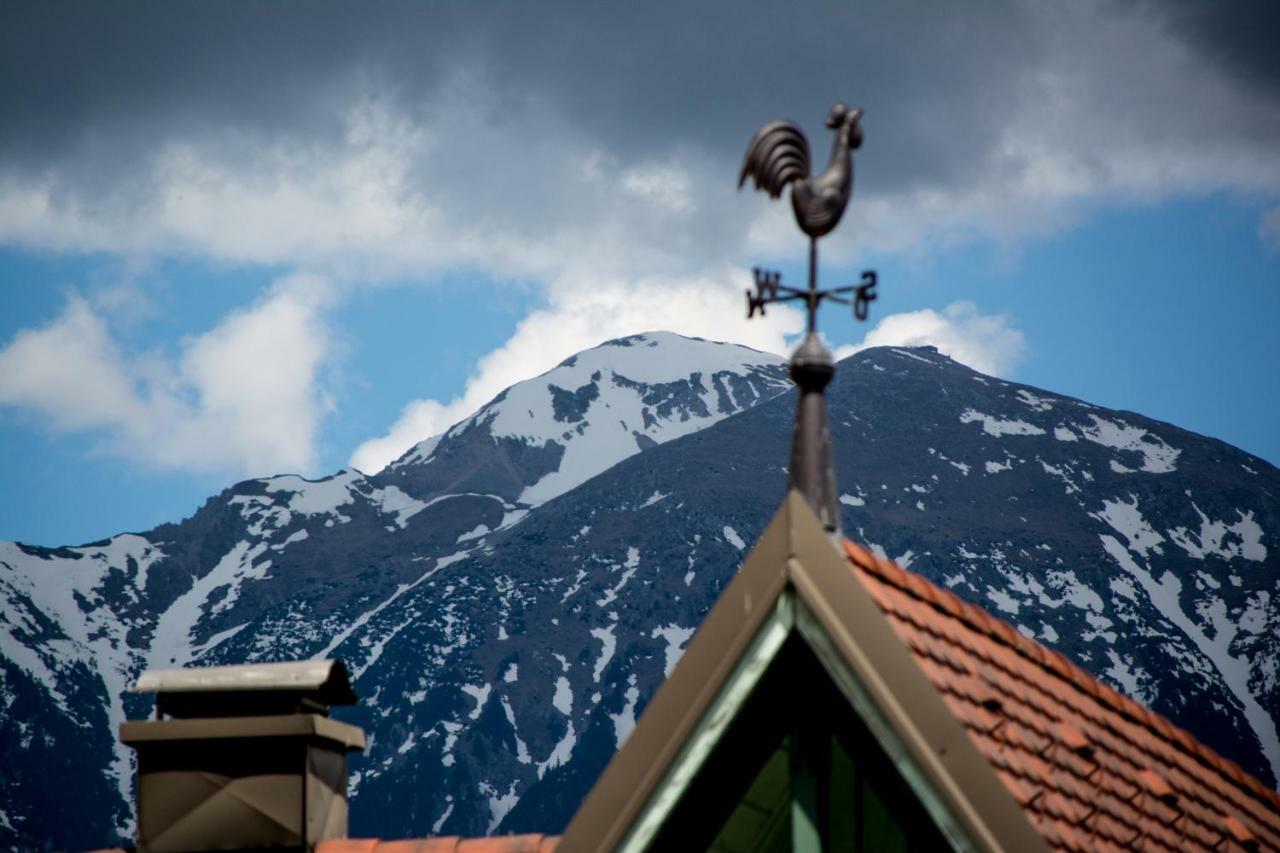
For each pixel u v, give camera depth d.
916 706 13.81
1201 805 19.62
